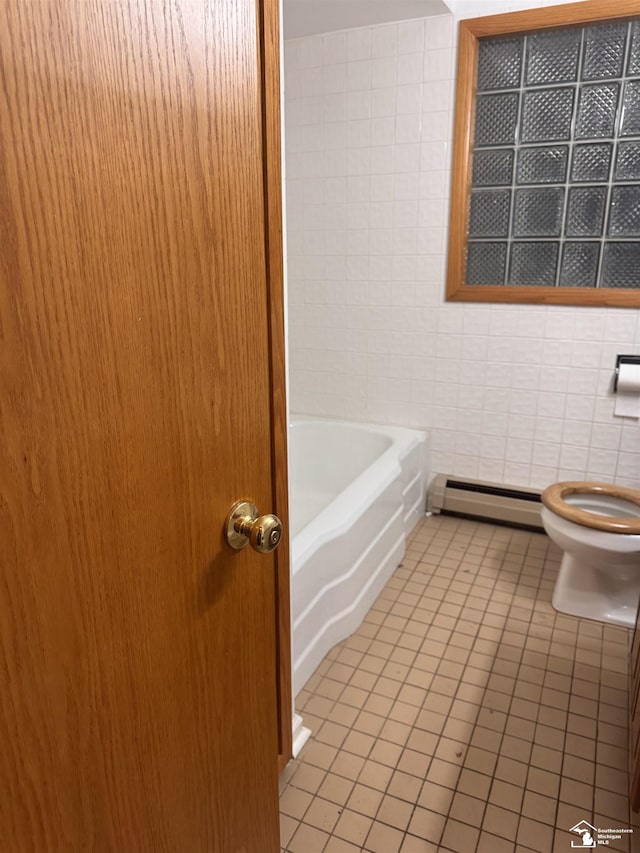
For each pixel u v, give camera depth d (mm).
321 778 1417
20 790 522
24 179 435
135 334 561
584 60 2078
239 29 632
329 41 2377
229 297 685
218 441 708
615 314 2236
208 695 783
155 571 643
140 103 524
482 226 2365
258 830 985
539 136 2197
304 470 2830
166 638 681
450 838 1274
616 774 1416
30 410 471
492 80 2211
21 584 490
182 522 671
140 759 674
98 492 551
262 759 963
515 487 2572
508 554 2379
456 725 1561
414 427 2709
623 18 1979
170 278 592
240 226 686
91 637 573
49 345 477
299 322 2791
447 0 2086
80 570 547
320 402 2867
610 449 2387
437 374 2590
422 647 1855
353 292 2637
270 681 949
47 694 534
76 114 466
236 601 809
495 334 2438
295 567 1573
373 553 2045
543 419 2463
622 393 2281
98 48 476
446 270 2438
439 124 2293
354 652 1837
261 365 772
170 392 619
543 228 2275
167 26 539
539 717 1582
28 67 424
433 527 2613
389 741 1515
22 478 475
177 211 587
